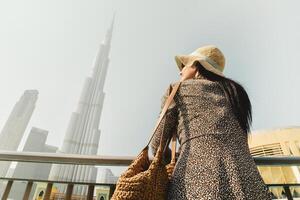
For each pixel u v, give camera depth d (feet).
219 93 3.76
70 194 4.99
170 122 3.56
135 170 3.19
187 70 4.44
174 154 3.78
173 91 3.79
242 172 2.79
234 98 3.84
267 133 68.39
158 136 3.47
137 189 2.79
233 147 3.06
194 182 2.78
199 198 2.61
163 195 3.01
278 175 34.76
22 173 359.66
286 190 5.21
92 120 531.91
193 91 3.67
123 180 2.96
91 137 507.71
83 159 4.79
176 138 3.93
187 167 2.97
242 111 3.76
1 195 4.83
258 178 2.88
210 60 4.51
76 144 492.54
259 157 4.93
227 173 2.77
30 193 4.96
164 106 3.67
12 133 494.59
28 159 4.85
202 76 4.16
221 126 3.24
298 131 65.05
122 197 2.76
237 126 3.40
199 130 3.23
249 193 2.61
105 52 626.23
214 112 3.39
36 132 489.26
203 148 3.04
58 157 4.79
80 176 392.47
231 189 2.63
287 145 62.28
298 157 4.99
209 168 2.82
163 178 3.12
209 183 2.69
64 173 388.98
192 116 3.41
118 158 4.77
